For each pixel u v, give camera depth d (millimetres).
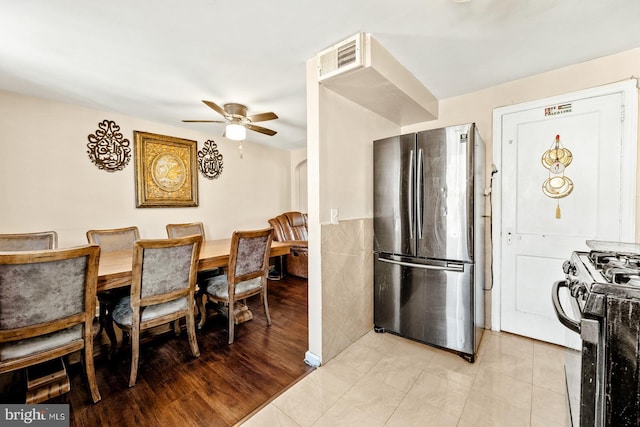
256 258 2535
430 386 1786
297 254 4594
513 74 2322
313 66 2035
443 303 2178
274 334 2539
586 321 797
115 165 3258
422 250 2264
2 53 1962
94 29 1695
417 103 2416
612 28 1714
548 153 2297
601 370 771
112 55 2002
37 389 1628
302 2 1473
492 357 2123
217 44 1872
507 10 1546
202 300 2709
